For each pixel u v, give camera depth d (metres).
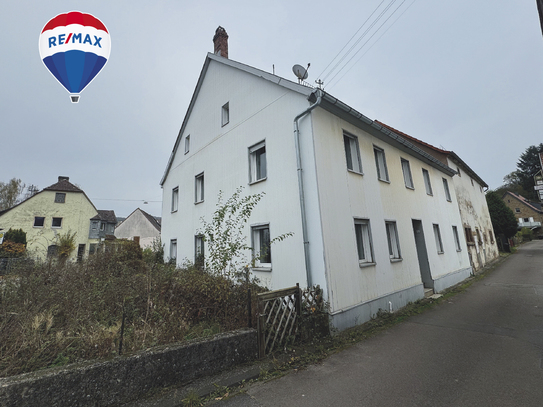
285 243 6.94
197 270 6.52
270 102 8.06
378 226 8.13
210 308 5.28
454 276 12.25
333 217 6.57
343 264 6.48
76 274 7.27
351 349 5.05
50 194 30.19
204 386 3.59
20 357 3.40
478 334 5.60
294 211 6.82
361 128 8.56
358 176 7.88
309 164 6.62
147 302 5.00
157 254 13.79
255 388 3.65
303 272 6.41
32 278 6.15
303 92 6.84
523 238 44.06
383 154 9.53
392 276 8.14
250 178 8.44
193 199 11.68
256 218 7.90
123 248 12.03
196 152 11.92
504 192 58.19
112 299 5.33
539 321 6.21
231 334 4.25
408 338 5.55
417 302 8.64
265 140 8.04
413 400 3.29
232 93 9.91
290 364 4.36
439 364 4.27
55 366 3.29
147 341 3.93
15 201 37.22
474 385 3.59
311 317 5.45
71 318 4.39
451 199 14.84
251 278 7.11
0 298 5.12
